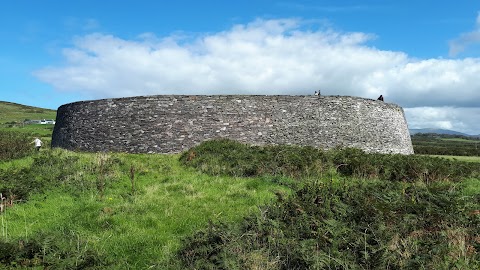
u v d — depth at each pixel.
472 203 10.22
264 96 26.53
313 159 18.38
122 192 13.75
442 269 6.26
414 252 7.07
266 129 26.23
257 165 17.50
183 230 9.72
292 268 6.86
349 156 19.03
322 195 9.91
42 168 16.72
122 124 27.27
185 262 7.57
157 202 12.29
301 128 26.44
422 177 16.73
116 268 7.54
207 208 11.49
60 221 10.48
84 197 13.09
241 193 13.35
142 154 25.50
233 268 6.54
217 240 7.94
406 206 9.14
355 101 27.75
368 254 6.81
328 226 7.97
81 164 17.80
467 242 7.54
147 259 8.07
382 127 29.11
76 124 29.48
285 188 14.26
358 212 8.62
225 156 19.94
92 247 8.37
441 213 8.56
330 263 6.66
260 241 7.79
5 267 7.11
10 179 14.28
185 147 25.89
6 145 21.81
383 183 13.10
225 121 26.16
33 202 12.39
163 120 26.41
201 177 16.73
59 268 7.00
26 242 7.92
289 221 8.64
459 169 18.03
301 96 26.77
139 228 9.90
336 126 26.91
